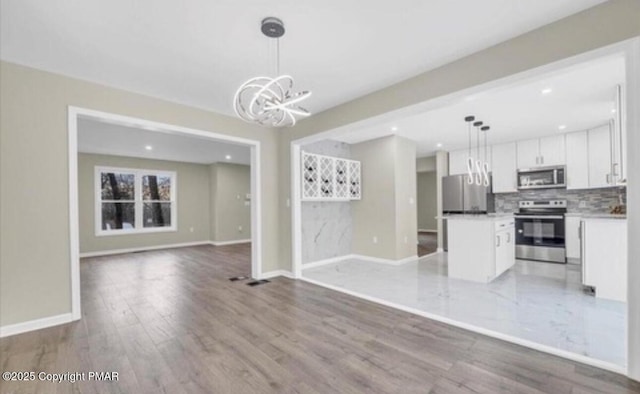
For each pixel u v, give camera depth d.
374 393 1.78
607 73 2.81
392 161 5.42
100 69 2.79
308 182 5.00
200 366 2.09
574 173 5.09
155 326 2.77
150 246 7.63
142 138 5.38
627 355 1.91
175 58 2.61
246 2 1.91
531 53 2.24
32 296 2.71
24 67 2.70
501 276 4.42
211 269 5.23
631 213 1.88
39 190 2.76
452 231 4.44
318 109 3.94
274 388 1.84
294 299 3.51
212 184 8.60
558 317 2.89
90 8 1.93
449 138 5.62
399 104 3.11
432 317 2.91
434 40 2.37
